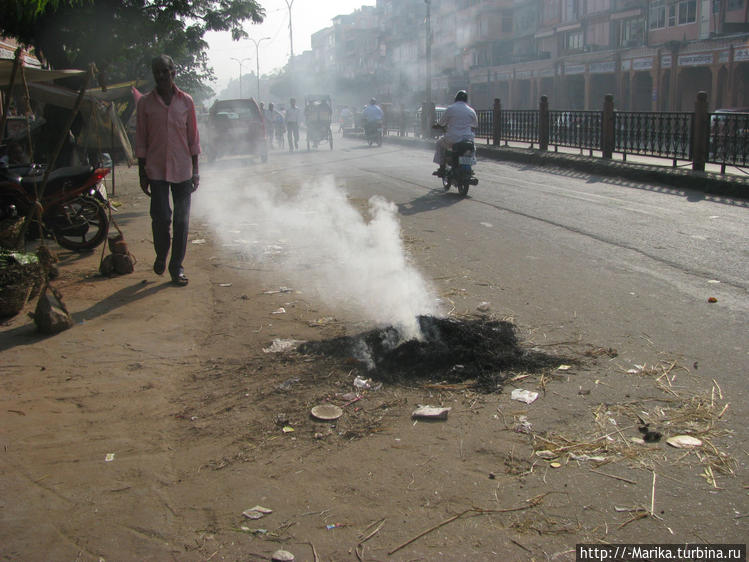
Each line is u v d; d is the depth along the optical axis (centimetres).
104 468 301
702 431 316
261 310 521
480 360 398
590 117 1519
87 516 267
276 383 384
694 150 1184
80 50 1426
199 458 309
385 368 398
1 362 427
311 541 248
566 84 4750
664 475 283
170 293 578
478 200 1063
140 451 316
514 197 1084
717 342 425
